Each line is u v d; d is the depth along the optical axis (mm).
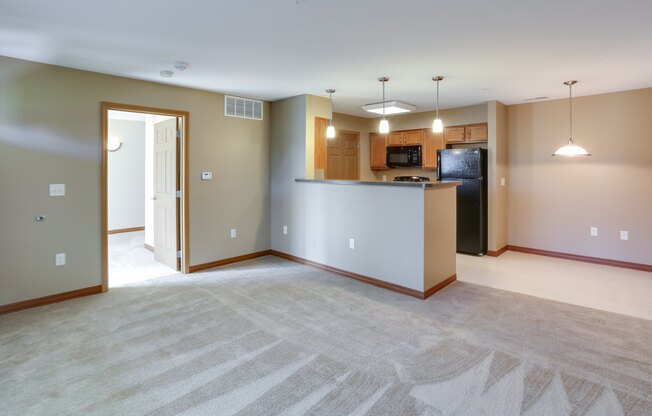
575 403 2008
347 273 4324
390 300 3561
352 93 4754
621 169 4715
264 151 5262
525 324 3012
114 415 1918
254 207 5184
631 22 2535
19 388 2139
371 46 3012
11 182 3254
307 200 4793
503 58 3320
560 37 2820
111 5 2250
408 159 6383
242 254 5066
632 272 4535
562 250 5227
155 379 2240
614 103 4715
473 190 5352
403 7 2299
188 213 4453
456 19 2486
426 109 5934
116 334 2838
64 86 3514
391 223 3828
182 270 4504
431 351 2574
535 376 2266
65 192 3553
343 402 2021
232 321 3076
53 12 2344
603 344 2668
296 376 2271
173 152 4547
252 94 4816
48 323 3031
